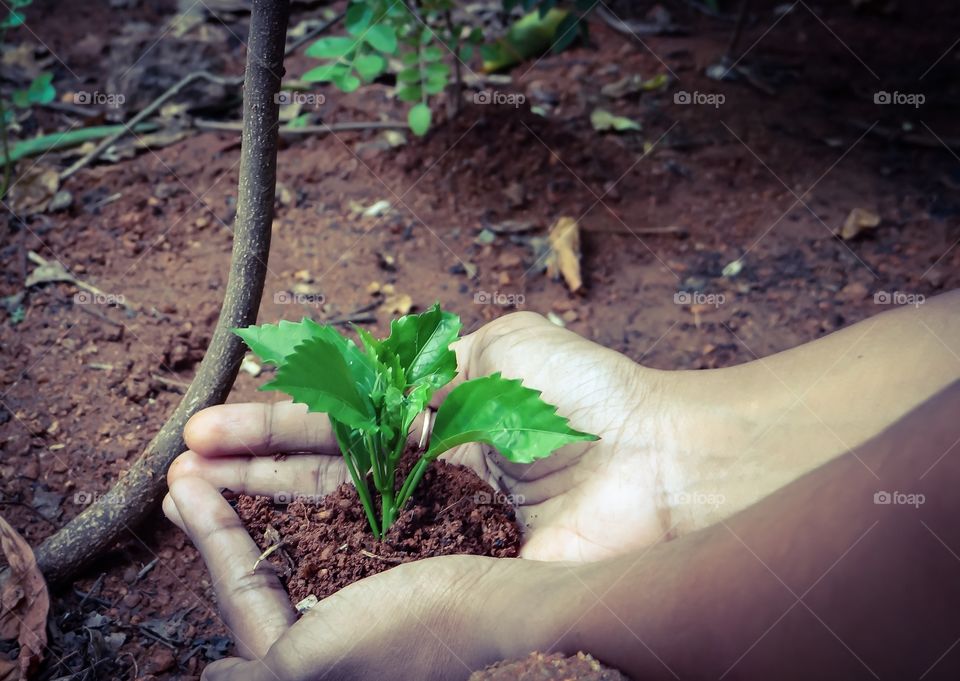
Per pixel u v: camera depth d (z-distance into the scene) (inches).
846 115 29.6
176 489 18.0
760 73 31.4
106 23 31.6
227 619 17.4
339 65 23.7
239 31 31.3
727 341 23.2
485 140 27.2
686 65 31.6
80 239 24.3
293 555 18.0
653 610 14.7
